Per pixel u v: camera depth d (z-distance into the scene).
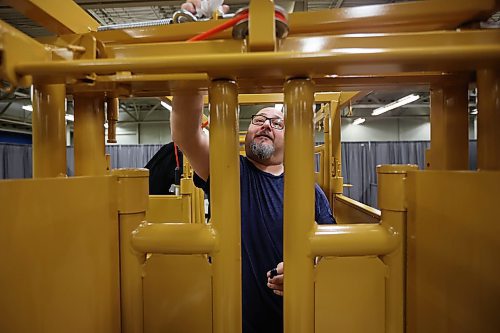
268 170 1.35
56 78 0.45
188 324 0.56
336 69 0.45
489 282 0.46
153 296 0.57
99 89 0.60
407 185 0.53
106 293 0.54
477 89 0.53
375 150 7.84
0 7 2.98
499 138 0.50
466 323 0.48
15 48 0.41
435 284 0.51
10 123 7.27
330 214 1.29
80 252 0.49
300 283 0.51
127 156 7.92
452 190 0.49
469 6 0.52
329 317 0.53
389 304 0.54
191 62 0.42
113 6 2.72
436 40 0.49
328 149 2.40
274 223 1.16
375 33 0.55
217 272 0.53
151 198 2.47
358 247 0.52
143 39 0.61
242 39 0.51
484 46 0.40
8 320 0.39
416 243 0.53
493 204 0.45
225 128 0.51
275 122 1.33
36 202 0.43
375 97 7.66
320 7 3.27
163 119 8.63
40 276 0.43
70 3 0.64
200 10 0.70
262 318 1.08
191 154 1.14
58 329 0.46
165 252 0.55
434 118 0.68
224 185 0.52
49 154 0.60
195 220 2.68
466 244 0.48
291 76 0.49
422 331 0.52
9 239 0.39
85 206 0.50
